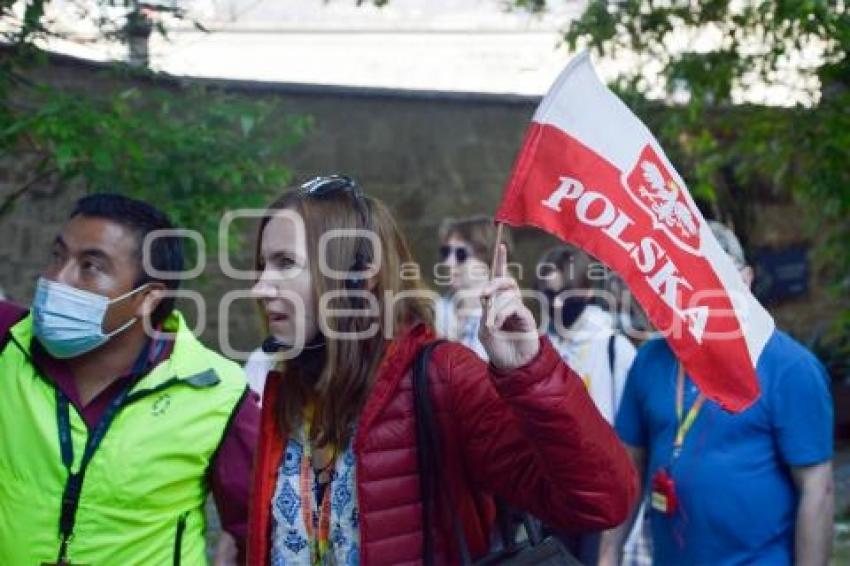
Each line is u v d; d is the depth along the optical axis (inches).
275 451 110.3
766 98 307.6
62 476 120.4
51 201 339.0
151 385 123.0
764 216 478.3
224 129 242.7
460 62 599.8
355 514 105.3
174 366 124.3
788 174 319.9
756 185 466.9
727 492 144.3
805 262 496.1
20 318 130.1
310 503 107.9
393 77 601.9
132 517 121.0
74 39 244.8
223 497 125.9
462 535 102.3
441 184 468.4
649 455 157.6
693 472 146.4
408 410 103.4
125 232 123.7
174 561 123.0
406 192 462.9
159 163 231.1
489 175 475.5
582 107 105.3
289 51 570.9
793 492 144.8
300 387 109.6
